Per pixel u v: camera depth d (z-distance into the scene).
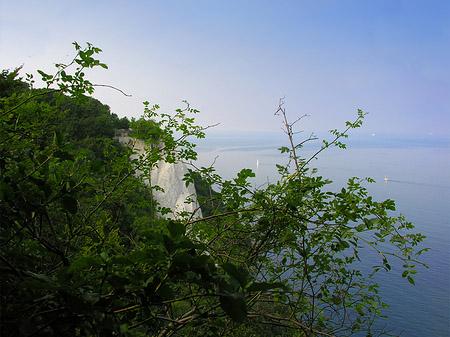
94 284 1.58
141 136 4.14
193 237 3.49
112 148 4.03
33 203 1.82
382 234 2.78
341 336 3.21
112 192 3.53
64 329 1.32
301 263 3.21
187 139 4.05
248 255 3.24
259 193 3.07
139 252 1.31
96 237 2.51
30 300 1.46
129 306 1.50
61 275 1.34
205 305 2.66
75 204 1.89
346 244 2.84
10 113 2.81
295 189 3.05
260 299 3.25
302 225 2.98
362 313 3.38
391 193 56.53
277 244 3.16
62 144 1.92
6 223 1.77
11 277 1.64
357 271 3.29
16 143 2.63
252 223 3.38
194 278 1.24
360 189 2.98
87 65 2.39
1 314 1.19
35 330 1.11
